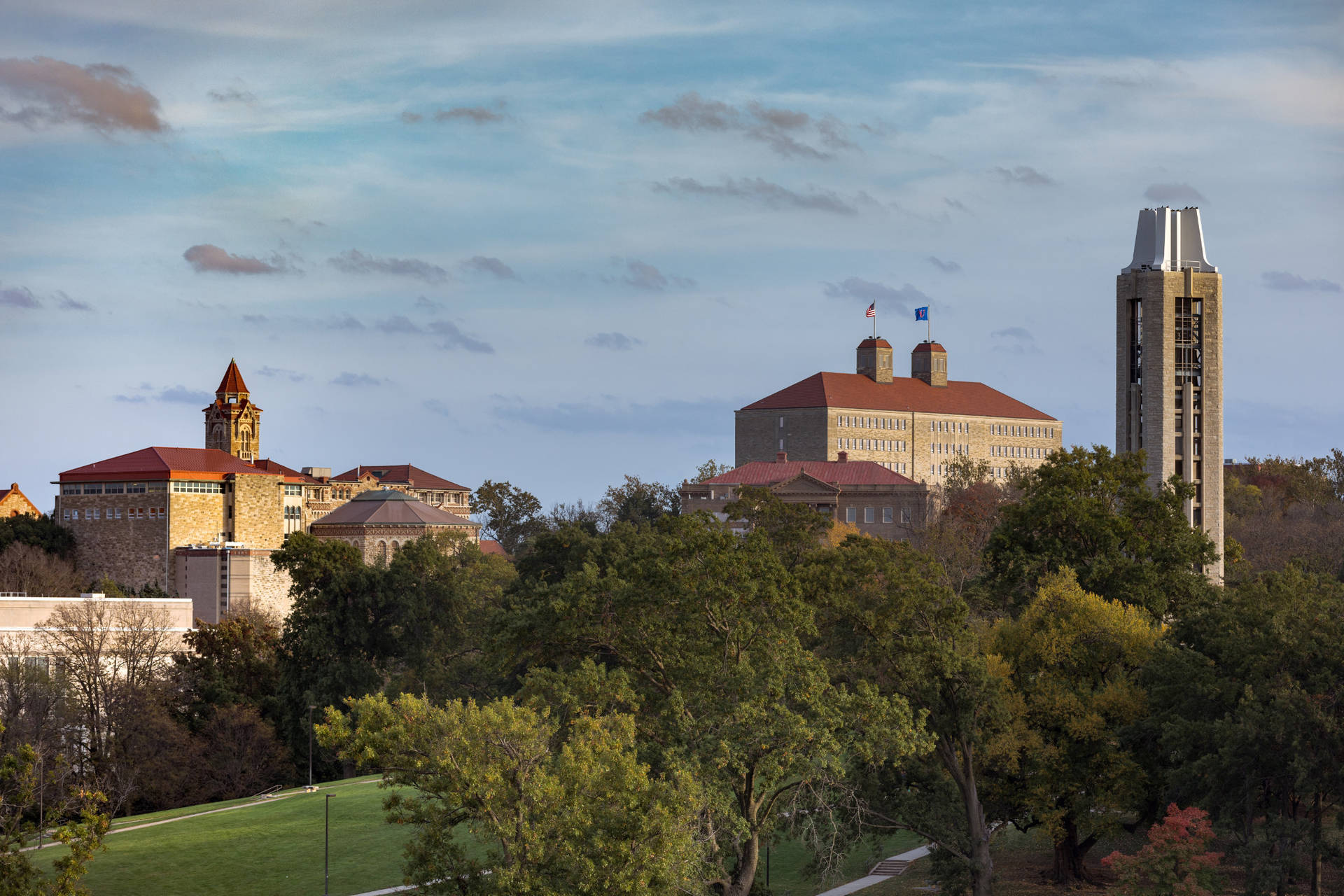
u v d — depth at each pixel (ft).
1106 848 257.55
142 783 346.13
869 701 197.77
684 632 206.39
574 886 148.66
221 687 389.60
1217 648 225.97
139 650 374.22
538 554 409.49
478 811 151.84
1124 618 246.06
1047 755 223.92
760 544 210.38
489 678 425.28
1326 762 194.70
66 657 360.89
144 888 254.68
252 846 281.74
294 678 408.67
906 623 225.56
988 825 231.71
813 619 216.13
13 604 381.81
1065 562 298.76
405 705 156.66
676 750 180.34
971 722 217.56
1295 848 196.54
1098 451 316.60
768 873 254.06
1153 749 226.58
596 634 208.13
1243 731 193.06
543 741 157.89
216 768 366.43
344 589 418.10
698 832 176.86
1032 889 234.58
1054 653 241.14
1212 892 187.93
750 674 190.29
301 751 392.88
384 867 266.16
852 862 270.46
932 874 230.07
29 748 143.64
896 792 223.92
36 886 142.10
